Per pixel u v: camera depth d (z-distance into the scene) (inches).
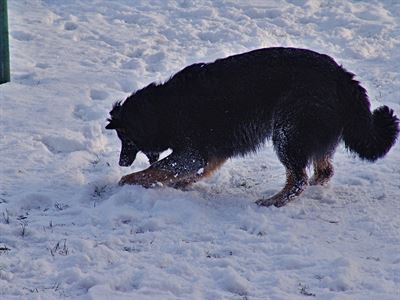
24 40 811.4
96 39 828.0
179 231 406.0
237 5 950.4
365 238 401.7
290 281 343.6
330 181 498.9
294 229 410.3
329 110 450.6
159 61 754.2
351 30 863.7
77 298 322.7
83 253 366.0
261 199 457.4
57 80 690.2
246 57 467.8
